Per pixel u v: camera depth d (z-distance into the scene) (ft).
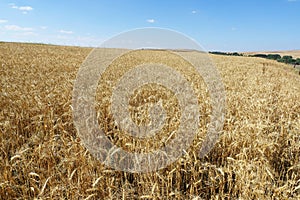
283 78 57.57
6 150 14.49
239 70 69.97
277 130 17.48
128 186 11.98
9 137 15.90
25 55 80.18
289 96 30.53
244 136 14.74
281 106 24.27
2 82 30.09
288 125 16.70
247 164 11.62
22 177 11.71
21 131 17.35
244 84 41.81
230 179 11.21
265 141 13.62
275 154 14.14
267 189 10.88
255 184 10.50
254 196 10.57
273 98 28.73
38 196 9.72
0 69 45.96
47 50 110.52
